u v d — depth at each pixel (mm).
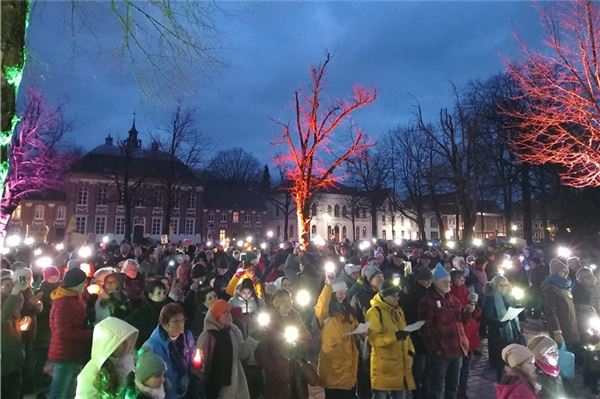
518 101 28812
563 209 27875
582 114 13258
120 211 59719
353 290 6781
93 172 58594
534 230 69000
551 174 30000
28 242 17812
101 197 59062
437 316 5906
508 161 32125
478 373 8156
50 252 12234
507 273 12227
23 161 30906
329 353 5262
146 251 13570
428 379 6090
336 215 79312
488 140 31859
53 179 38188
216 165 89375
